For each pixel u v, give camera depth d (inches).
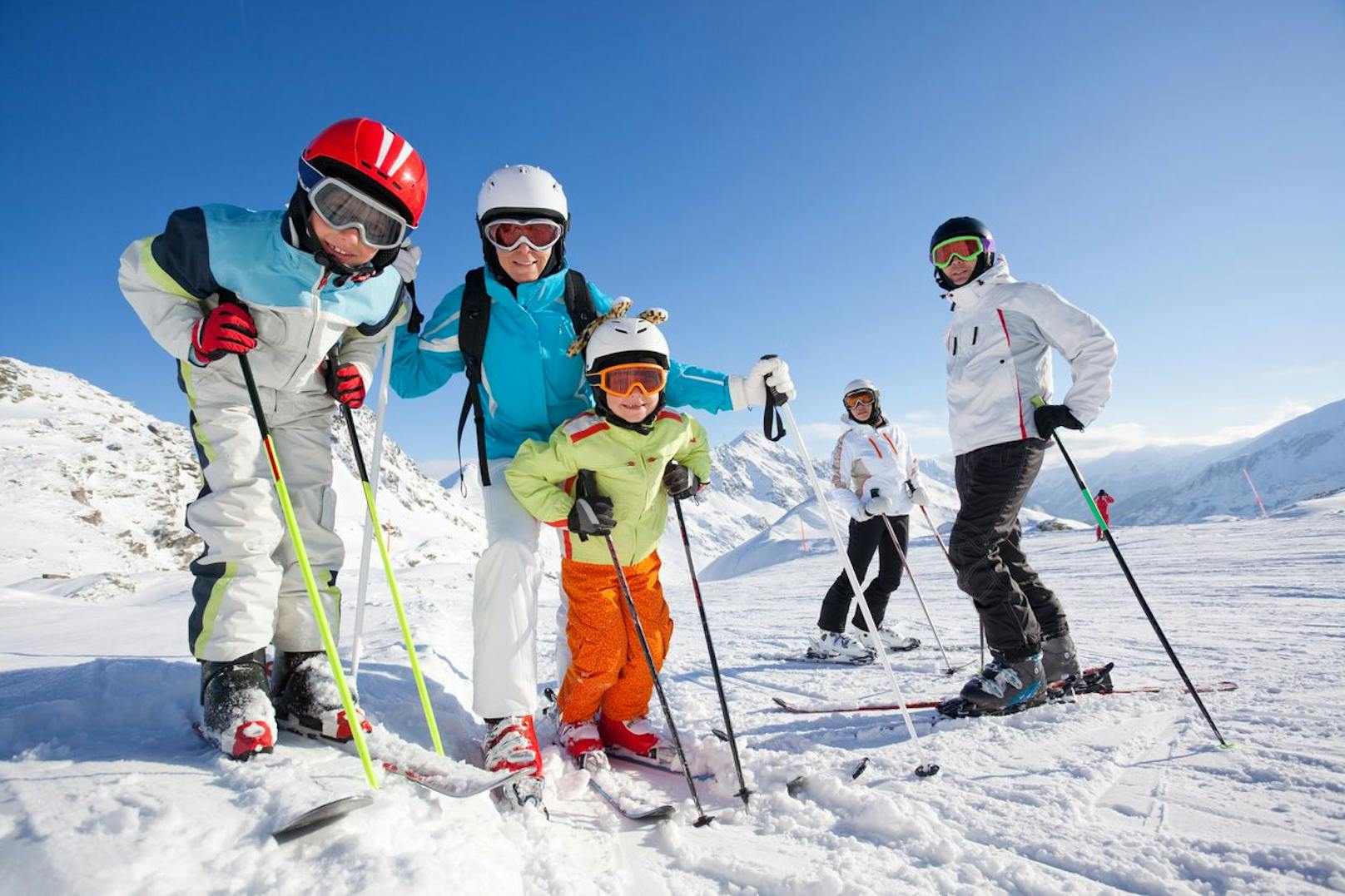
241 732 67.0
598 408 99.2
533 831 70.1
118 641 216.1
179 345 73.9
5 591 497.4
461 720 101.7
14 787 57.2
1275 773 77.7
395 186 70.7
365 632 180.7
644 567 100.8
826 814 77.3
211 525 73.4
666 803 84.7
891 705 121.8
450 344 102.0
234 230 71.7
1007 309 120.8
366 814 57.5
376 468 92.0
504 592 84.7
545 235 96.4
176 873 48.0
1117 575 293.4
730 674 166.2
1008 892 59.9
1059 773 84.0
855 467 183.0
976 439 120.3
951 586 323.6
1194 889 58.2
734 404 106.0
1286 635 149.4
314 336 78.2
